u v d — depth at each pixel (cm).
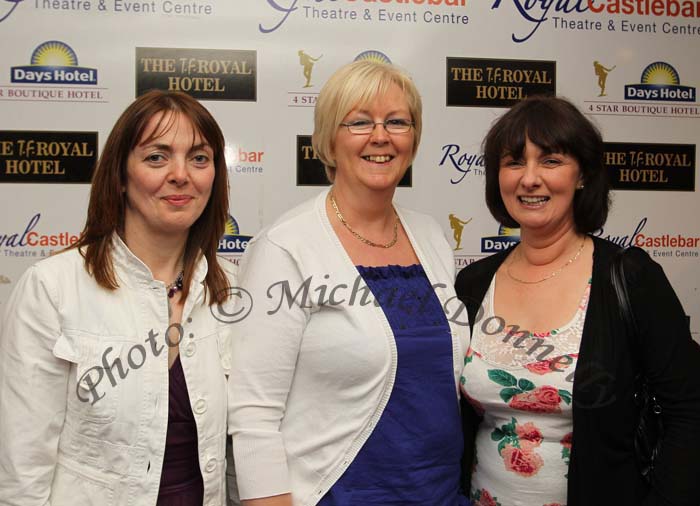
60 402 122
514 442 140
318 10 234
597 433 129
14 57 221
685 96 255
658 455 131
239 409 131
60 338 120
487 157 156
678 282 258
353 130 139
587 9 247
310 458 133
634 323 131
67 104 225
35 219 226
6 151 223
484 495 146
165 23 227
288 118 234
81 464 124
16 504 117
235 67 231
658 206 256
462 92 242
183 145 127
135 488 123
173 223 128
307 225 141
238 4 230
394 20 238
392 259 147
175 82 229
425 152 243
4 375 120
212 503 132
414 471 132
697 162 257
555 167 143
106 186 129
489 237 248
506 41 244
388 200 148
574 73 248
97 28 224
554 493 136
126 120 127
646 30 251
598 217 148
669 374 129
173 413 129
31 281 123
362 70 139
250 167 234
